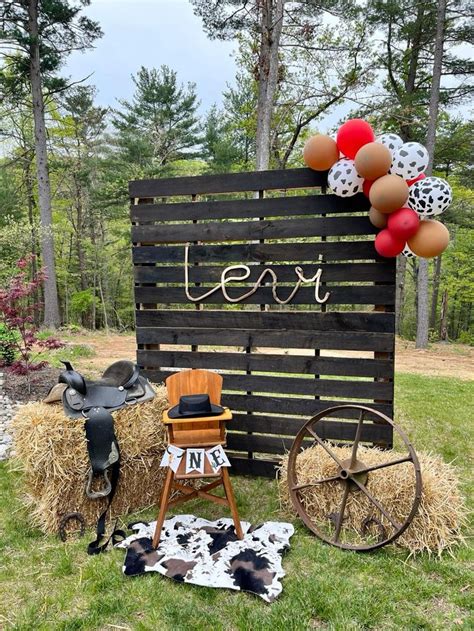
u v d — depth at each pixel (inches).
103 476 103.3
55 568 88.0
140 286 138.6
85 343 352.5
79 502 102.3
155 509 112.0
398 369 285.7
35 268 544.7
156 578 84.0
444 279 673.6
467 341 673.6
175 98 628.7
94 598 79.1
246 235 127.6
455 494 101.7
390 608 75.8
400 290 572.1
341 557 90.9
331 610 75.2
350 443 122.6
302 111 422.3
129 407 109.5
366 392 120.6
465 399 200.5
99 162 609.9
